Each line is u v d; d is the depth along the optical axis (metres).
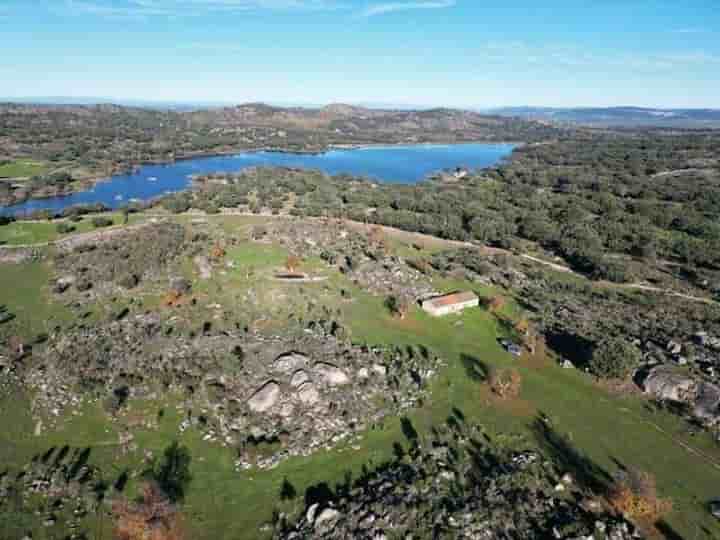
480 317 93.88
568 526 45.09
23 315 89.12
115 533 45.75
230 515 48.28
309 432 59.94
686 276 130.38
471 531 45.03
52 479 51.38
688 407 66.94
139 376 69.12
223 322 83.56
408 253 130.50
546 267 135.25
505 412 65.31
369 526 45.44
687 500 51.03
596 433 61.72
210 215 160.75
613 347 75.19
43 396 65.44
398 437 59.75
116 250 117.62
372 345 80.50
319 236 131.00
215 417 61.66
